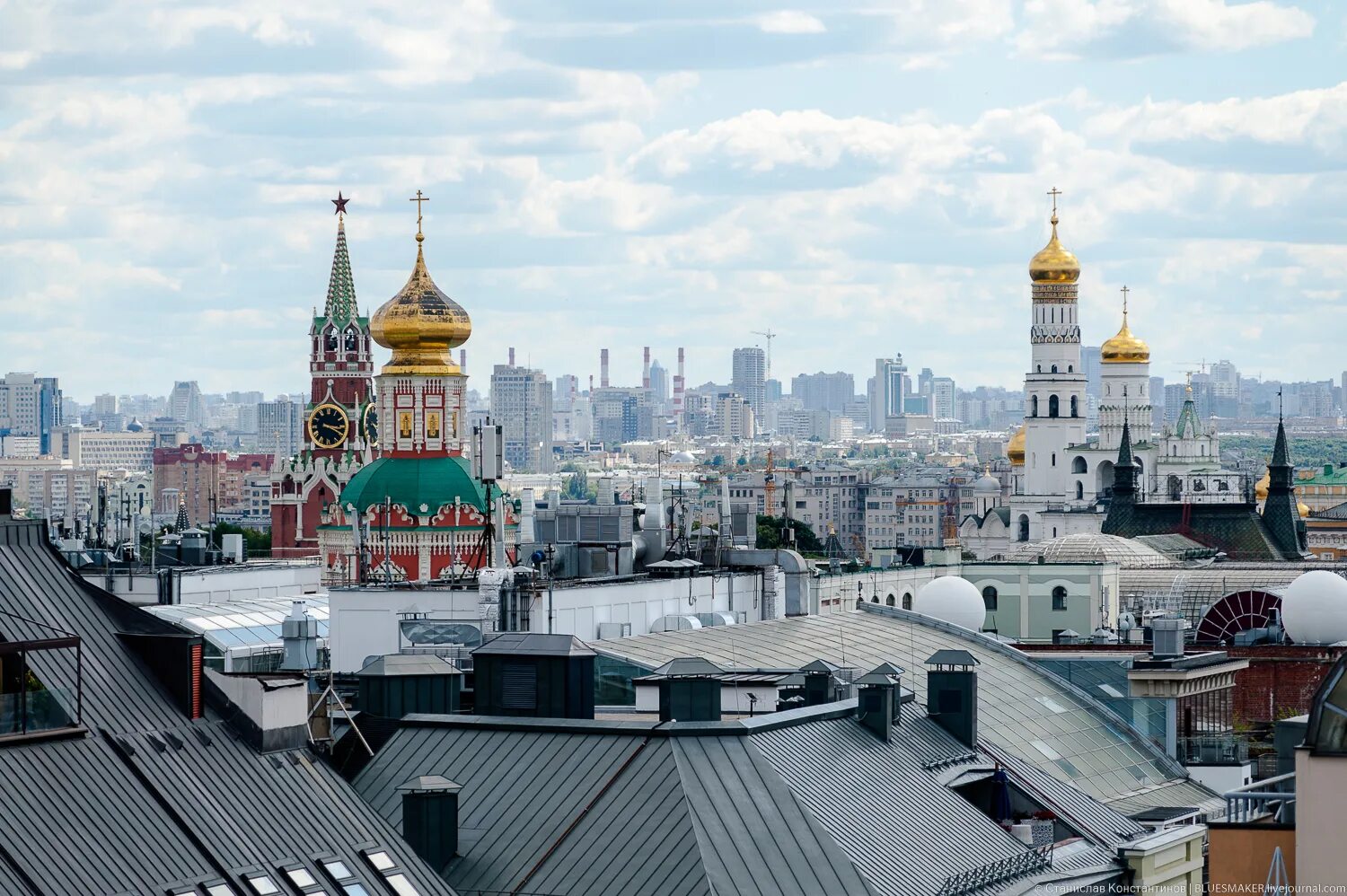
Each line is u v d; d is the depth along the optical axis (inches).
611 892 3641.7
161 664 3681.1
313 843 3575.3
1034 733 5605.3
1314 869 3499.0
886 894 3732.8
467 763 4005.9
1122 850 4431.6
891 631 6097.4
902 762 4320.9
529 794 3895.2
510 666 4256.9
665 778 3853.3
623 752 3941.9
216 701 3725.4
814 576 7037.4
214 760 3619.6
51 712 3479.3
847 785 4074.8
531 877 3715.6
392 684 4266.7
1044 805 4591.5
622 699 5132.9
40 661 3518.7
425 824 3786.9
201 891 3348.9
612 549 6392.7
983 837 4168.3
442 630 5679.1
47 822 3299.7
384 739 4126.5
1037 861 4220.0
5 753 3388.3
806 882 3686.0
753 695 4670.3
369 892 3545.8
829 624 6058.1
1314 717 3526.1
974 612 7751.0
